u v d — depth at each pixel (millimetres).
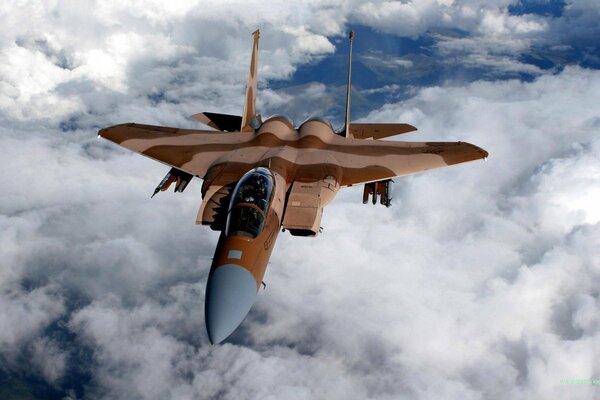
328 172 19906
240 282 14906
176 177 22172
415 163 21047
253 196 16734
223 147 22250
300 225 17297
